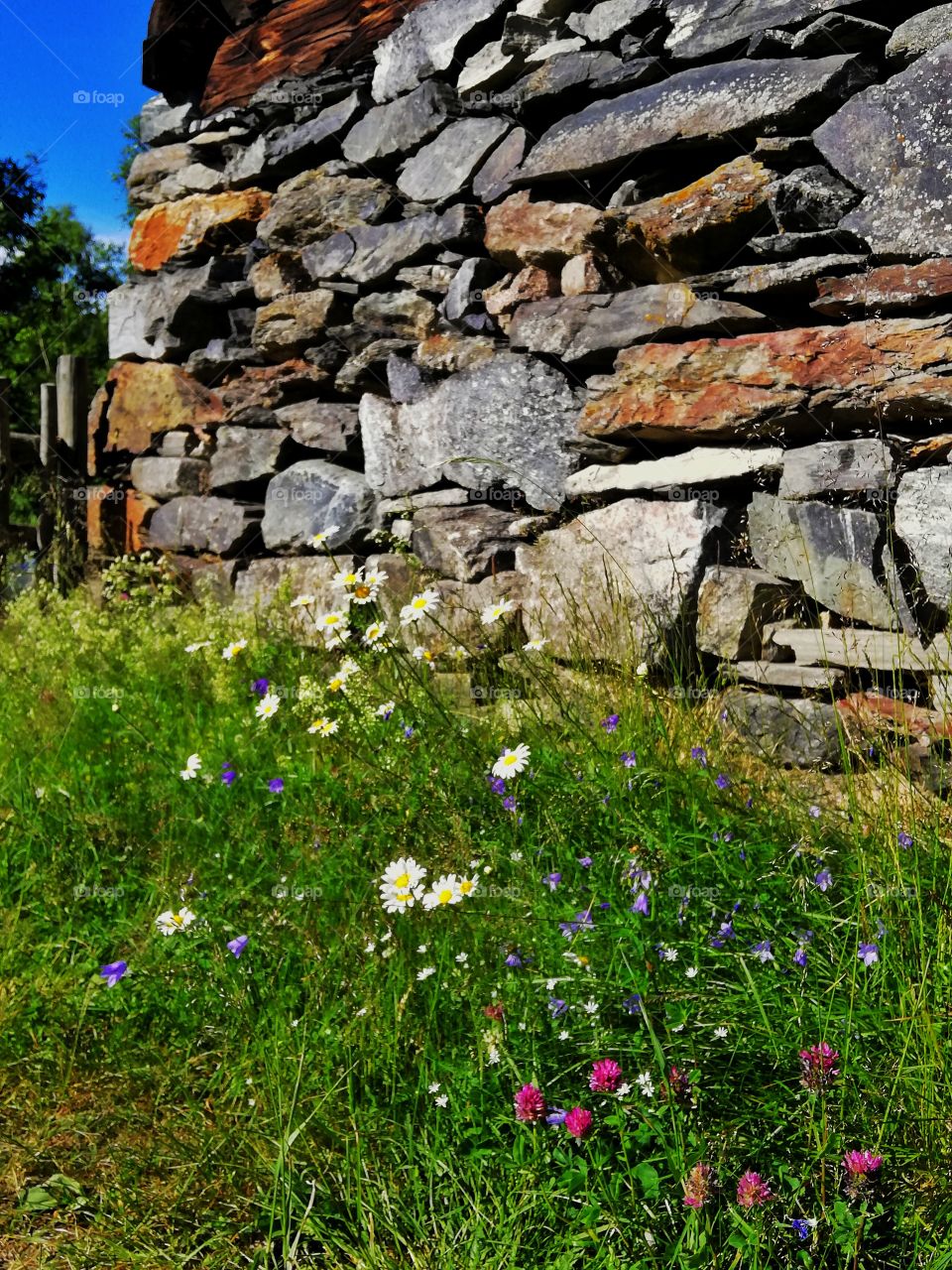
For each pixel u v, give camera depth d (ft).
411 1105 7.50
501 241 16.70
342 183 19.61
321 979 8.51
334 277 19.52
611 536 14.76
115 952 9.93
